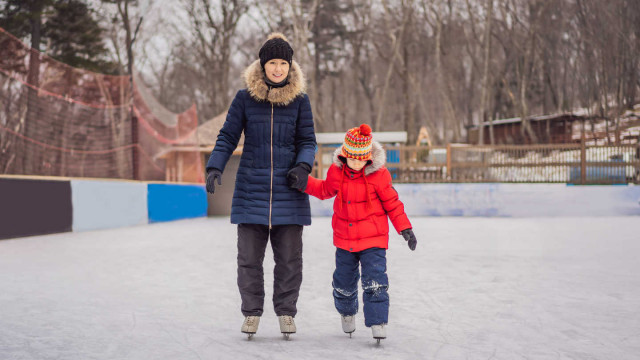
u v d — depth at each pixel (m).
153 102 28.30
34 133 23.58
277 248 3.66
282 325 3.59
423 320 4.12
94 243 10.38
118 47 38.19
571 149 18.14
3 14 29.64
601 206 17.67
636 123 45.19
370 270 3.40
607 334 3.65
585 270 6.53
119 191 15.12
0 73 22.50
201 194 20.80
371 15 49.62
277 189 3.58
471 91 54.28
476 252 8.45
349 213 3.47
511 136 46.47
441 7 47.44
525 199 17.89
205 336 3.70
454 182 18.58
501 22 49.72
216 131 22.23
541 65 51.19
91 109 25.73
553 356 3.17
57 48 32.34
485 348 3.35
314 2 45.81
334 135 20.39
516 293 5.14
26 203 11.86
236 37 49.31
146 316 4.32
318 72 52.88
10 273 6.61
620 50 48.16
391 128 57.03
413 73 49.94
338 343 3.50
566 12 49.03
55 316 4.32
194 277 6.27
